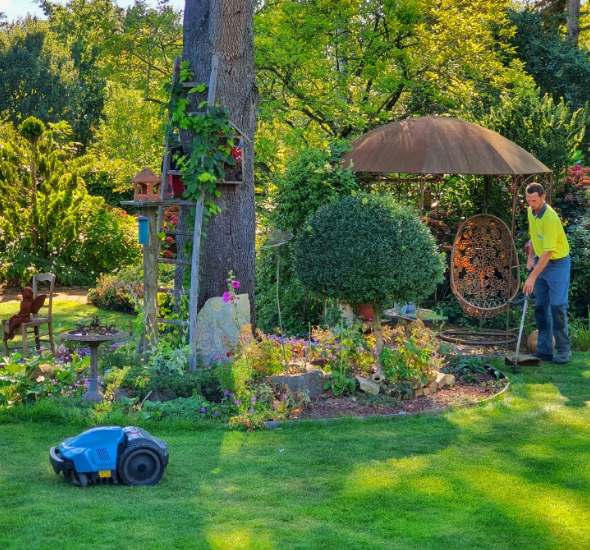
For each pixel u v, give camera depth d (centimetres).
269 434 586
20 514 406
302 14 1495
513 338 977
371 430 598
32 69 3447
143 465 467
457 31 1525
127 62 1612
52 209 1583
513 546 385
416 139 950
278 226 952
